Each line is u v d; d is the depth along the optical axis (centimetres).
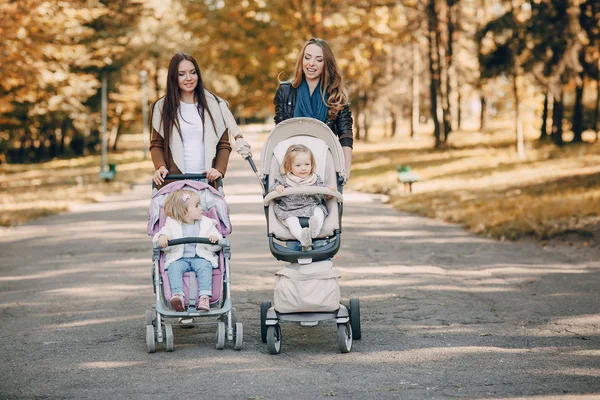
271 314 721
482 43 3294
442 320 854
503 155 3606
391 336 788
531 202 1855
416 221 1858
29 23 2639
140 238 1630
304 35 3856
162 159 793
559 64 3102
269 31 3888
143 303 983
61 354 741
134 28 5322
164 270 747
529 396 574
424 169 3384
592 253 1296
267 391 606
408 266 1231
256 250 1404
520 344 741
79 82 3812
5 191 3231
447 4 4131
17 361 718
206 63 4109
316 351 738
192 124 794
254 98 4625
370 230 1694
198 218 759
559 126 3872
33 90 3092
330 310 722
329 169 759
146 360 713
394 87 6047
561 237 1433
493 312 889
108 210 2297
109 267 1275
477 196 2197
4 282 1173
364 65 4044
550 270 1159
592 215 1559
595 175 2442
